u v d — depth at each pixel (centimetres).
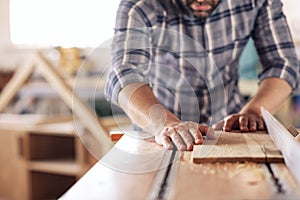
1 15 354
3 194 261
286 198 56
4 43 356
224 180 65
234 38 139
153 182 65
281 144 80
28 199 254
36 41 346
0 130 257
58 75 238
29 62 243
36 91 333
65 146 269
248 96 221
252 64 221
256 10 139
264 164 75
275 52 141
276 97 131
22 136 251
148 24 121
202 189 61
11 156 255
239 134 101
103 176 68
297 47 278
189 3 127
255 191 60
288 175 67
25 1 345
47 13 339
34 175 255
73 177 259
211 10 129
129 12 116
